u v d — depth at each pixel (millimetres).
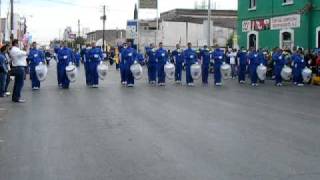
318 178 7355
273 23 38375
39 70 23281
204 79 28016
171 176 7539
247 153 9094
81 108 15922
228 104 17219
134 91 22172
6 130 11836
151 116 14016
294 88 25172
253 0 41188
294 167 8023
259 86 26359
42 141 10414
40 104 17141
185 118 13625
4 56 19938
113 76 33031
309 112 15172
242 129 11789
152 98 19031
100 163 8430
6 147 9844
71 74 23766
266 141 10273
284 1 37250
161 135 10984
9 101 18141
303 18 35219
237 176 7484
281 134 11109
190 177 7465
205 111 15180
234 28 77750
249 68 28203
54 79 30312
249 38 41500
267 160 8523
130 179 7422
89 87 24359
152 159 8672
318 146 9734
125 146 9812
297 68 27656
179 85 26125
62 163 8461
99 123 12773
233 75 33625
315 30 34406
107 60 59625
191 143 10055
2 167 8242
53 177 7582
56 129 11906
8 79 21281
